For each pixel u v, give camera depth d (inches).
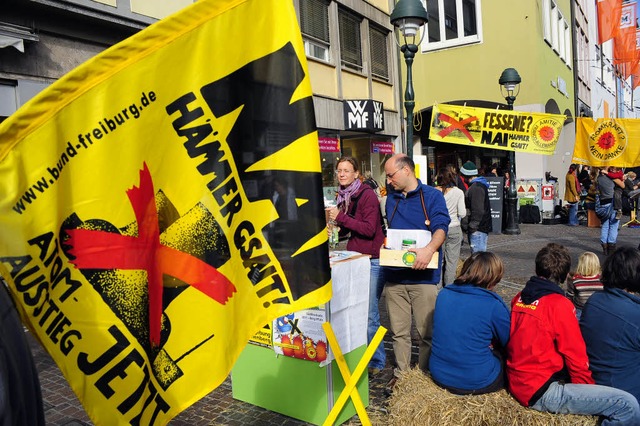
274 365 145.9
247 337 70.5
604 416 112.1
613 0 1261.1
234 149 67.8
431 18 711.7
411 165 152.5
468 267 128.5
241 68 67.9
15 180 52.1
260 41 69.0
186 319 65.6
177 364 64.8
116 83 58.6
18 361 48.3
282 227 70.7
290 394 143.5
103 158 57.9
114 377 59.2
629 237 485.1
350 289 139.3
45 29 291.3
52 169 54.2
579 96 1046.4
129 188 60.0
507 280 309.4
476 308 122.2
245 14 67.7
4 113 278.4
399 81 667.4
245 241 69.6
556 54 789.9
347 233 184.7
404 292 153.8
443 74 704.4
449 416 116.1
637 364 117.6
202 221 66.1
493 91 677.3
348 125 533.3
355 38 586.6
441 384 125.6
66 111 55.3
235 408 150.9
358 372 126.1
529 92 658.2
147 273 61.6
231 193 67.9
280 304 71.3
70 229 56.3
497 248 440.5
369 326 170.9
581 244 450.3
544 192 647.8
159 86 61.7
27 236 52.9
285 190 70.4
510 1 657.6
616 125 470.6
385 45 656.4
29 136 52.9
